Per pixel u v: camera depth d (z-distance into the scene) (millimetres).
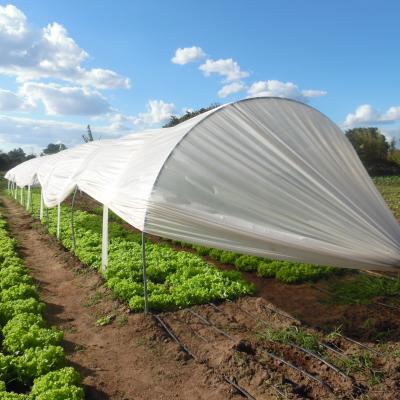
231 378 2785
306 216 2908
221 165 3182
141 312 3906
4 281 4523
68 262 5926
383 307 3873
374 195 3199
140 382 2855
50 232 7961
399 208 9445
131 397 2689
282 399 2494
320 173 3188
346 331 3391
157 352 3230
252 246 2891
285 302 4129
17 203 14656
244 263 5285
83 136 20469
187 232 3025
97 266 5359
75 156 7371
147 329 3559
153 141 4371
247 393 2604
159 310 3957
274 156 3238
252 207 2965
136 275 4809
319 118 3783
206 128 3410
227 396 2586
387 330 3371
